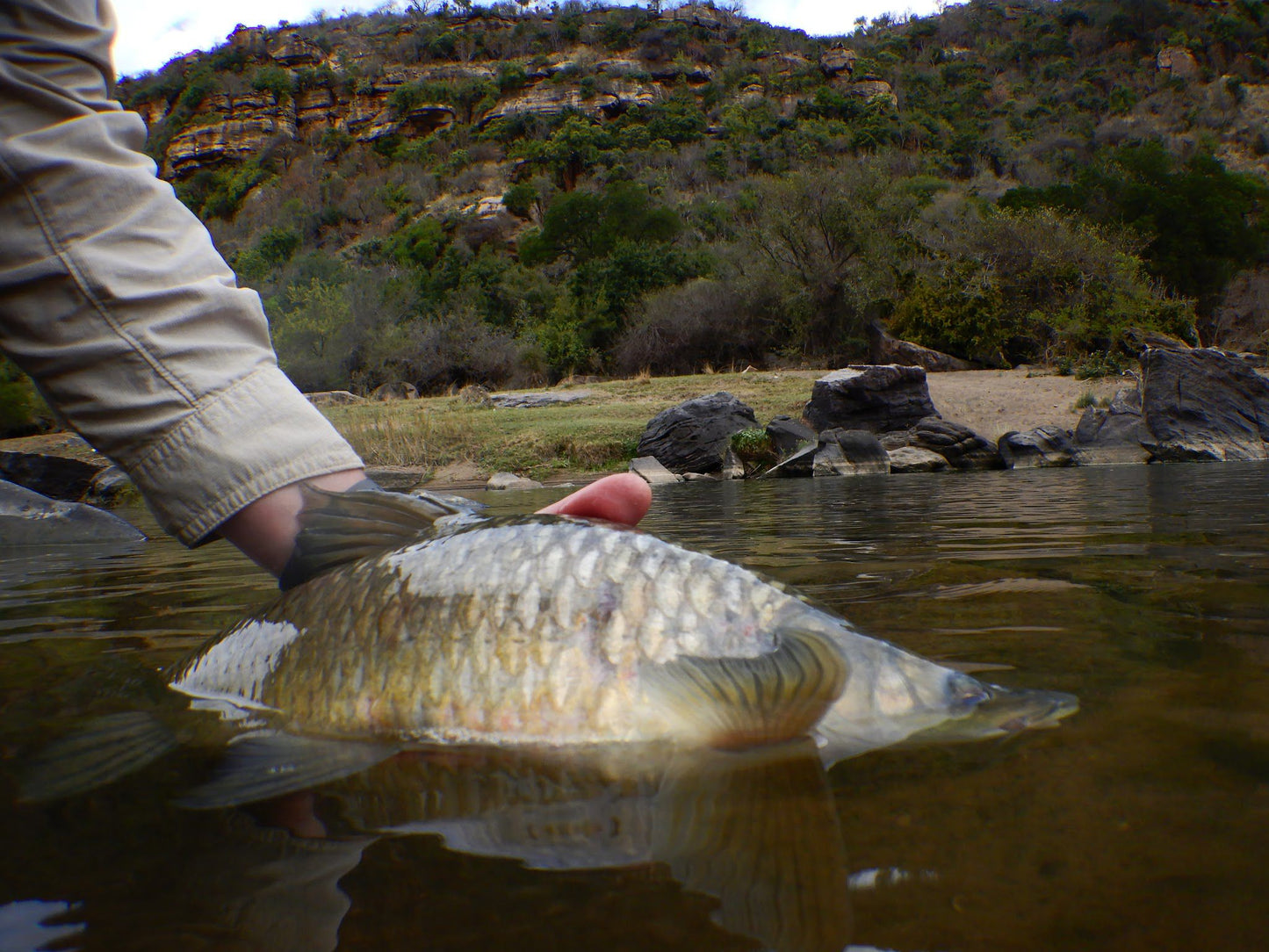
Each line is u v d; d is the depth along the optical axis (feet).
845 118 236.84
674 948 1.95
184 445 4.59
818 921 2.05
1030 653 4.69
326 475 4.85
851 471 41.70
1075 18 303.48
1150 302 73.46
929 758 3.17
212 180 275.80
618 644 3.85
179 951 2.02
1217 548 9.45
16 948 2.06
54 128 4.47
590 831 2.69
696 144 225.35
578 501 4.83
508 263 136.26
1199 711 3.56
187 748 3.79
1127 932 1.93
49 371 4.55
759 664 3.69
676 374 93.50
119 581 10.85
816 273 84.79
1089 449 41.34
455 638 4.04
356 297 100.37
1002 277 77.56
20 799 3.19
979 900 2.11
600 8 316.81
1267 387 43.06
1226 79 260.83
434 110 271.28
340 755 3.64
